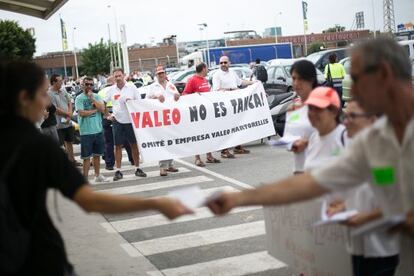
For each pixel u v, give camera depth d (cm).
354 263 340
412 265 242
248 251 599
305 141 409
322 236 359
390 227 225
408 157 222
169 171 1086
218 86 1162
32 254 251
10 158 246
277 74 2259
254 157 1173
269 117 1176
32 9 1002
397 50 227
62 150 260
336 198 332
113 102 1033
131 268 566
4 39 5331
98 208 252
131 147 1062
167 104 1059
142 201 249
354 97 245
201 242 642
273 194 256
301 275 393
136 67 9094
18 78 257
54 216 778
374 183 240
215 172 1050
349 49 244
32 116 264
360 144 242
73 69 9162
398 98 222
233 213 751
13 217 239
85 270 561
